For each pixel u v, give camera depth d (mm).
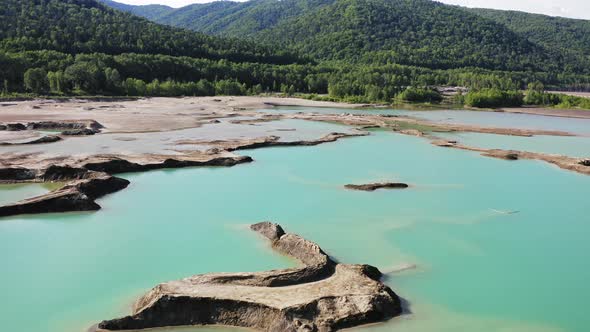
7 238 40938
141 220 45312
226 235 41656
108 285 33062
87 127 90188
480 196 55188
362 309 28688
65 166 57312
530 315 30484
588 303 32062
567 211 50594
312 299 28875
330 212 48094
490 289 33469
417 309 30547
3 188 53938
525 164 73125
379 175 63125
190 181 58688
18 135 81125
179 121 104500
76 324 28594
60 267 35688
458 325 29016
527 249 40438
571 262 38188
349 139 91125
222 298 28891
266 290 30234
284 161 70375
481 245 41000
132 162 63812
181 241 40406
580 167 69438
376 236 42188
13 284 33094
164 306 28516
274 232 40625
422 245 40562
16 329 28094
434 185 59188
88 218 45844
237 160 67812
